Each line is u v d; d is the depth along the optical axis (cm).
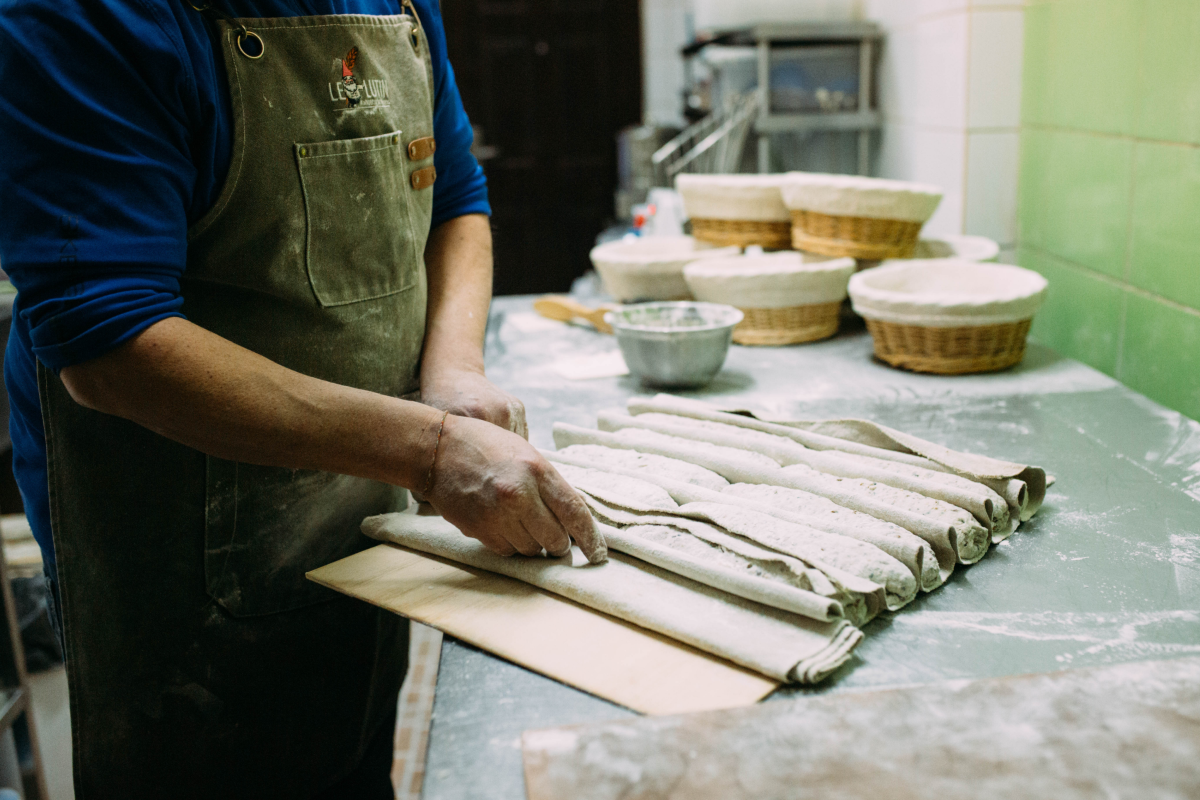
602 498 87
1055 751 55
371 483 103
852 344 163
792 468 94
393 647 117
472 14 408
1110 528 88
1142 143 140
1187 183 129
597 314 174
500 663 69
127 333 69
